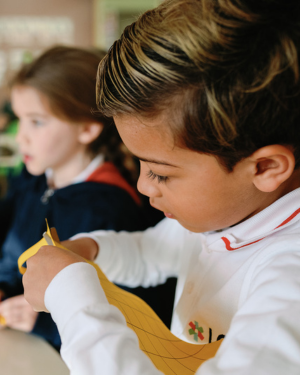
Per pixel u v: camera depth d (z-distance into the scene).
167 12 0.36
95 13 3.38
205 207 0.41
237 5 0.32
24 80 0.98
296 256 0.38
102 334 0.34
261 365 0.29
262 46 0.31
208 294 0.52
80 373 0.32
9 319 0.88
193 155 0.37
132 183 1.12
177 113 0.35
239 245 0.45
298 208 0.43
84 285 0.38
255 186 0.40
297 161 0.37
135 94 0.36
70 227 0.98
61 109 0.97
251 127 0.33
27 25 3.42
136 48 0.36
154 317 0.47
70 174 1.08
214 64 0.32
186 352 0.43
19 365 0.65
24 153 1.06
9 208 1.32
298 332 0.31
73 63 0.98
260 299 0.34
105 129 1.05
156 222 1.13
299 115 0.33
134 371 0.32
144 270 0.70
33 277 0.41
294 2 0.32
